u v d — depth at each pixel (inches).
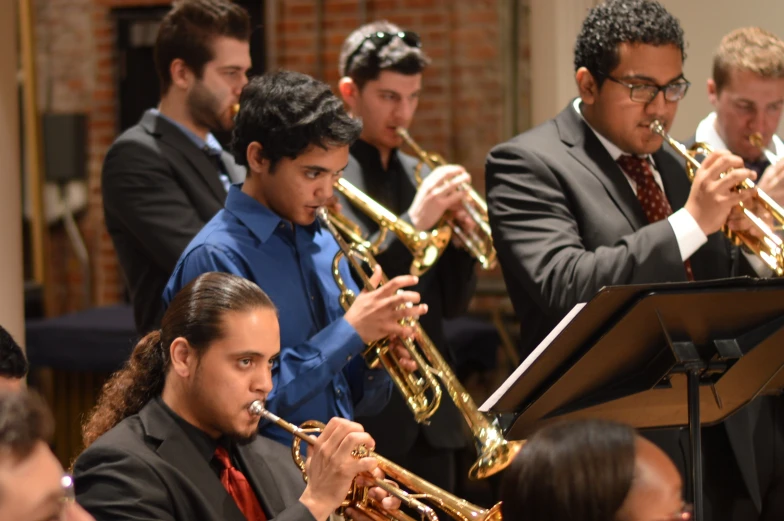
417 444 216.7
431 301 223.5
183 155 220.1
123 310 356.8
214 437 143.7
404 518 148.1
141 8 427.2
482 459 176.9
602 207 185.0
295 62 402.3
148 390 145.3
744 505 194.1
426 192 214.2
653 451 95.4
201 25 219.1
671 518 92.2
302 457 151.9
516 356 370.6
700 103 291.6
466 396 183.6
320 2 397.1
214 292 141.9
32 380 346.6
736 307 143.8
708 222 171.3
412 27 388.2
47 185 430.0
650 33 182.1
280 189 171.2
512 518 95.8
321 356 165.9
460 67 384.5
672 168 200.5
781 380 165.6
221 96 221.8
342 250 178.9
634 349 145.9
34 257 428.1
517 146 189.9
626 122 185.5
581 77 190.2
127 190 215.3
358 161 229.9
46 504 79.7
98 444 137.3
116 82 430.6
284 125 167.2
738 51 211.3
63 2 432.5
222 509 138.3
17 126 248.1
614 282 169.9
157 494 133.1
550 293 176.1
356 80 229.8
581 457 93.0
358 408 186.5
